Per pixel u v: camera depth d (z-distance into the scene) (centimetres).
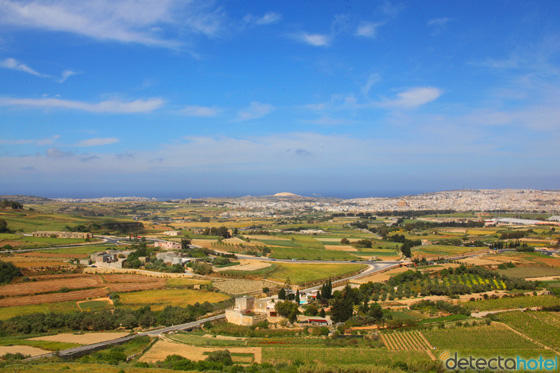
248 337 11881
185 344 10881
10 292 16388
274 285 19250
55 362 9306
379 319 13400
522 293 16912
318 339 11569
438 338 11625
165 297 16362
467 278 19800
